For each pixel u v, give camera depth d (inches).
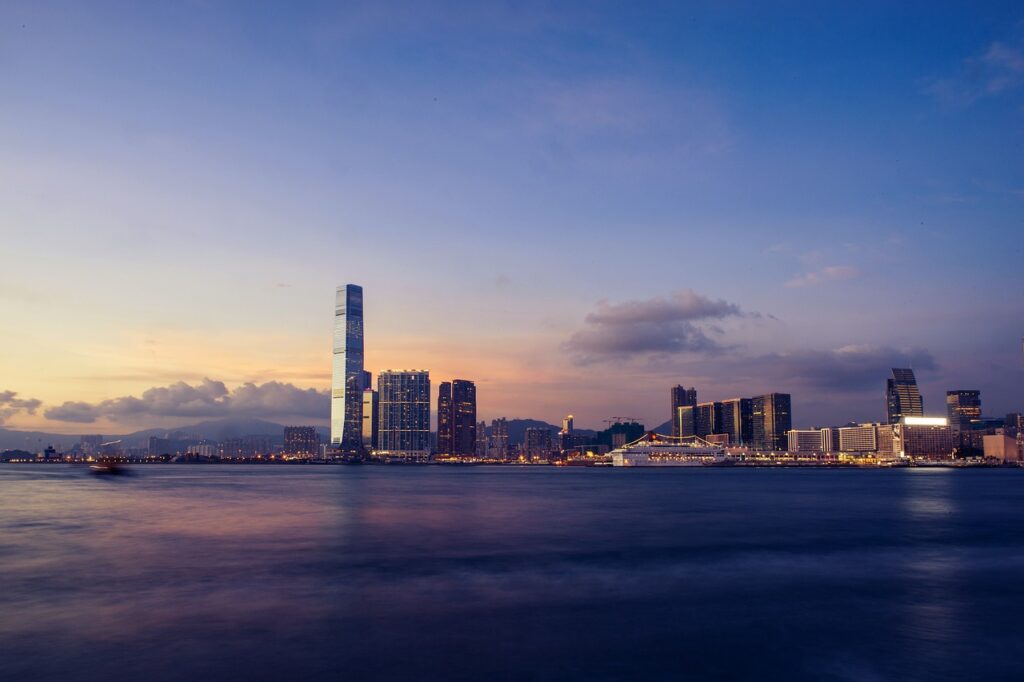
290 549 2197.3
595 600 1504.7
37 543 2324.1
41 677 1007.6
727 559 2048.5
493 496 5369.1
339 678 1008.2
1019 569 1916.8
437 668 1053.8
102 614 1355.8
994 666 1093.1
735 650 1157.7
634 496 5482.3
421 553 2126.0
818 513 3742.6
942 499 5187.0
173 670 1036.5
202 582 1665.8
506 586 1642.5
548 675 1032.2
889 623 1325.0
